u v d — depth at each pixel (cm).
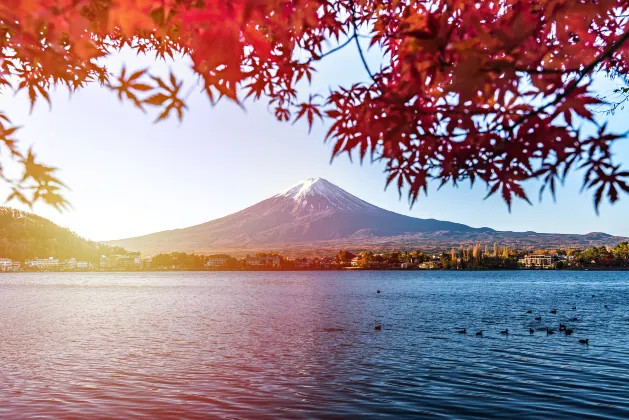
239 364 2452
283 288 12475
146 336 3500
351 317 4941
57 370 2303
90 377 2162
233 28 177
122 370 2308
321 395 1877
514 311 5625
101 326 4156
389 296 8856
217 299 8050
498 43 188
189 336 3488
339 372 2267
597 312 5412
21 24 169
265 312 5562
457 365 2408
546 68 201
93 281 18375
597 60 199
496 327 4016
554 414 1609
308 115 284
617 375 2133
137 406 1734
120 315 5200
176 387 1994
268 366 2403
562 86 201
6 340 3297
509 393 1873
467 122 210
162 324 4306
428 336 3472
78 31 168
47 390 1938
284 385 2033
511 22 191
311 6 198
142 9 166
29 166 254
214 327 4066
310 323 4375
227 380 2116
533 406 1702
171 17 171
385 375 2202
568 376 2131
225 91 190
